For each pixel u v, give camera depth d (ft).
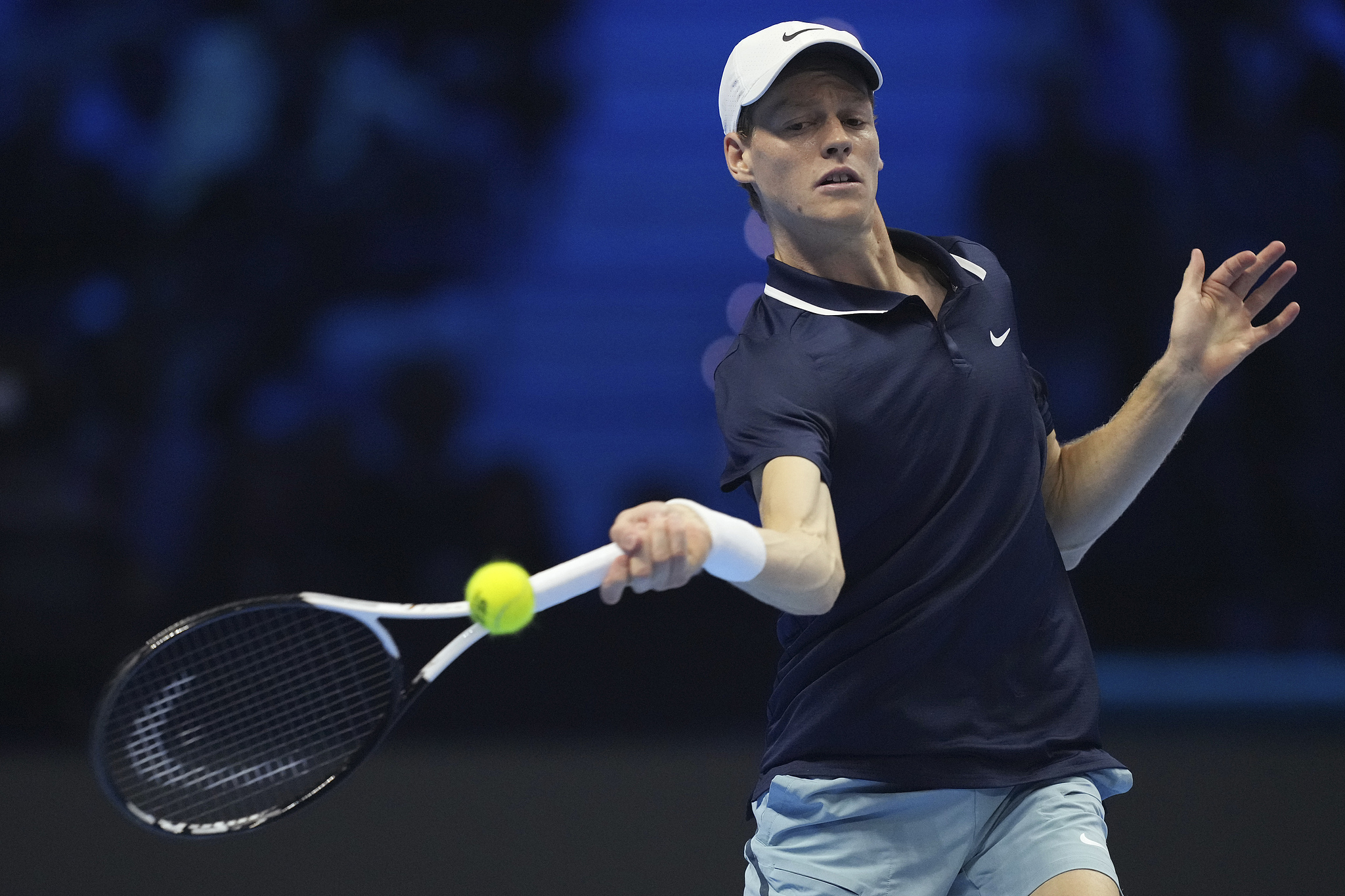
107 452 108.58
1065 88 115.75
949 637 31.50
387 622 104.12
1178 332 34.37
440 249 116.47
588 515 113.09
